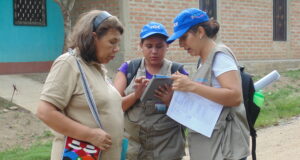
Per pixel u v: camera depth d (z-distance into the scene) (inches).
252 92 122.6
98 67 108.7
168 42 123.0
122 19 419.2
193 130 121.4
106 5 432.8
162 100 130.0
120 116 110.1
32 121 284.5
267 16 565.9
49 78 100.7
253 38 550.9
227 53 115.3
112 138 107.0
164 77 125.0
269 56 573.6
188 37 116.3
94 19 103.1
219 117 116.6
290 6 598.2
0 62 420.2
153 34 131.0
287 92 428.5
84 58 104.6
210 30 117.2
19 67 433.7
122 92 136.0
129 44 424.5
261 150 237.5
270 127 295.3
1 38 421.1
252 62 540.1
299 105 361.4
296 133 274.4
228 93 111.6
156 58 134.0
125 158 127.4
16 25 432.1
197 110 118.2
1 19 420.5
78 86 101.4
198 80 118.3
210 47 117.7
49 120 98.3
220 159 116.4
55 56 464.1
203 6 494.0
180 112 120.7
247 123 120.9
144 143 135.6
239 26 532.4
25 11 438.9
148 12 438.3
